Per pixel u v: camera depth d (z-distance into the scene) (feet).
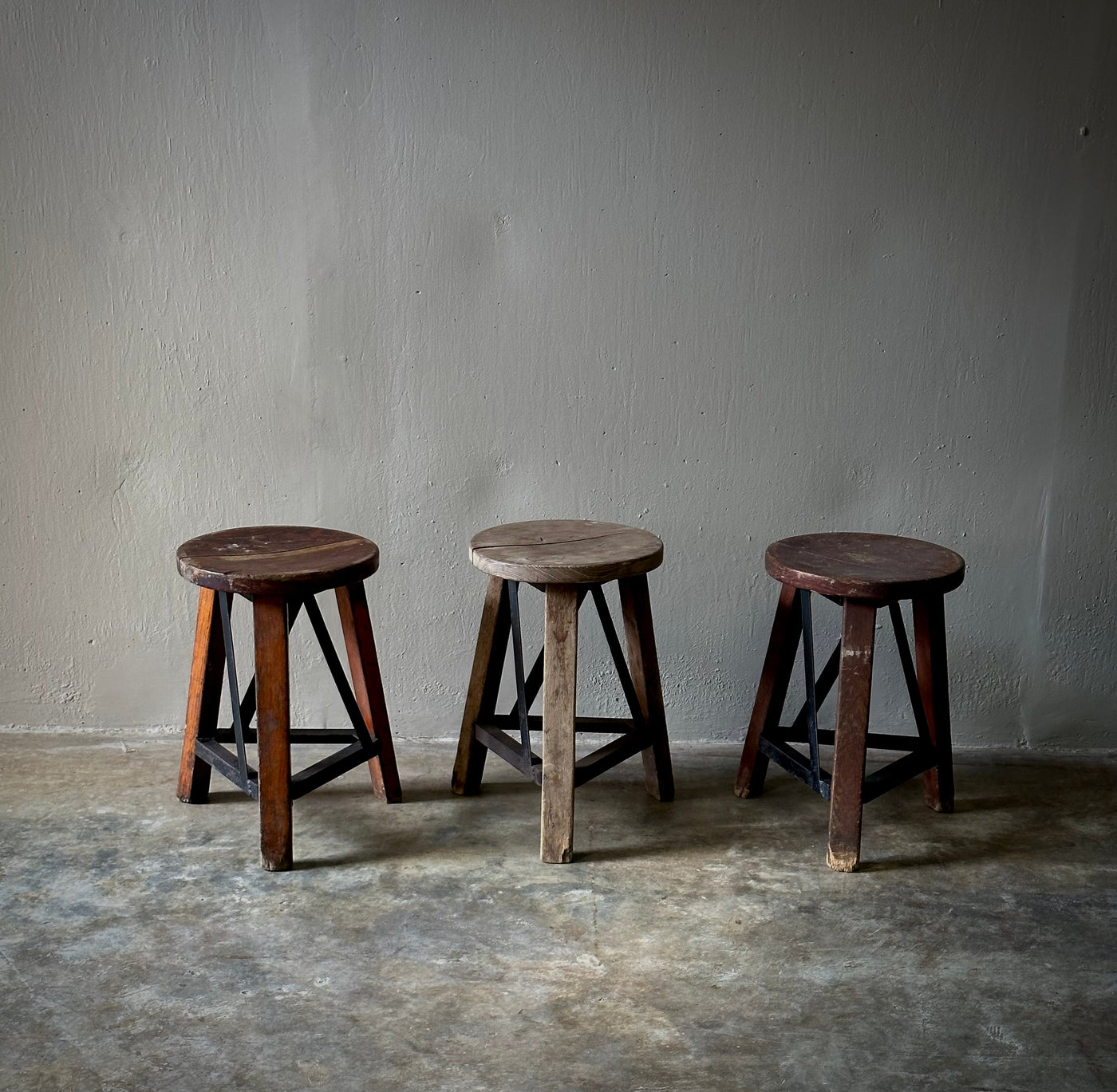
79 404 9.96
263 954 7.30
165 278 9.73
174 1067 6.23
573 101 9.39
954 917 7.81
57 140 9.43
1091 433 9.92
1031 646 10.41
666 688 10.61
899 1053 6.41
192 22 9.27
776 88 9.35
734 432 10.02
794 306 9.76
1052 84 9.30
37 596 10.37
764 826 9.15
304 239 9.66
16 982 6.96
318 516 10.24
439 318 9.81
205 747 9.04
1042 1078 6.22
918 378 9.89
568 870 8.41
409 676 10.60
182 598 10.42
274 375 9.93
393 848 8.72
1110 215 9.50
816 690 9.55
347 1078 6.17
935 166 9.47
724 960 7.29
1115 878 8.35
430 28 9.29
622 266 9.70
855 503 10.16
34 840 8.72
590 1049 6.43
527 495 10.20
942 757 9.21
